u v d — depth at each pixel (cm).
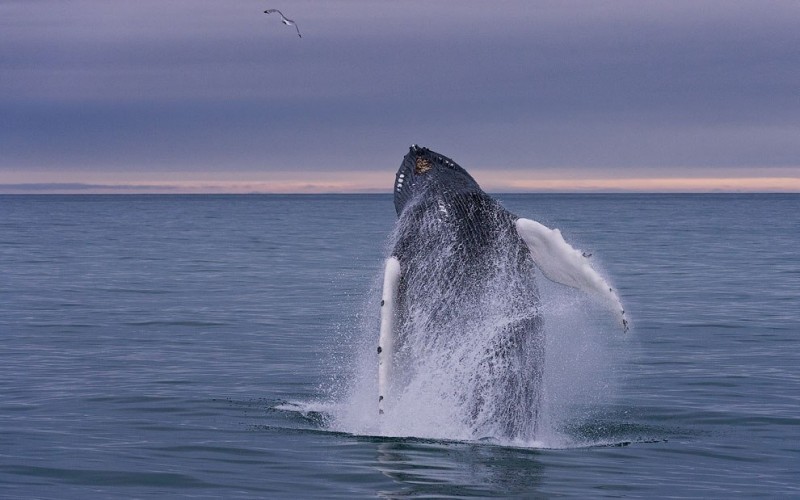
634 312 5766
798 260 10019
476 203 2538
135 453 2484
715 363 4047
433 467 2302
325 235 15788
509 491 2136
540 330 2511
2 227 18812
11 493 2117
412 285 2486
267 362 4034
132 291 6956
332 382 3594
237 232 17025
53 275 8225
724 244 12938
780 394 3416
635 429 2892
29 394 3306
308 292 6900
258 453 2469
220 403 3172
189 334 4828
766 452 2609
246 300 6388
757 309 5931
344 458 2402
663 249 11838
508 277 2480
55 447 2545
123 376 3669
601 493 2158
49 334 4788
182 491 2142
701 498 2156
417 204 2588
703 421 3006
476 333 2480
